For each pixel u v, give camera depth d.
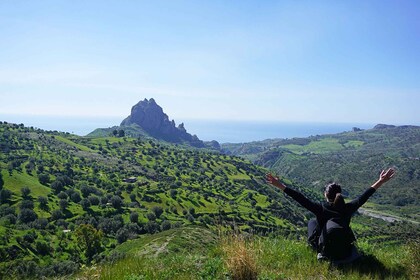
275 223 151.38
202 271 7.52
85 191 161.00
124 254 10.16
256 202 188.00
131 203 158.75
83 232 99.56
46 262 83.75
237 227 9.45
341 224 7.92
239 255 7.40
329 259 8.14
